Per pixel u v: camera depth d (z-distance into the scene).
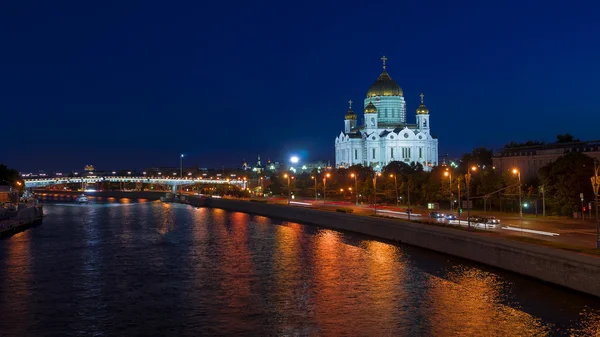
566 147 147.12
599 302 61.16
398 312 63.00
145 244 116.50
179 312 64.81
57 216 192.88
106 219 179.25
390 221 113.06
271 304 67.44
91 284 78.62
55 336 57.31
